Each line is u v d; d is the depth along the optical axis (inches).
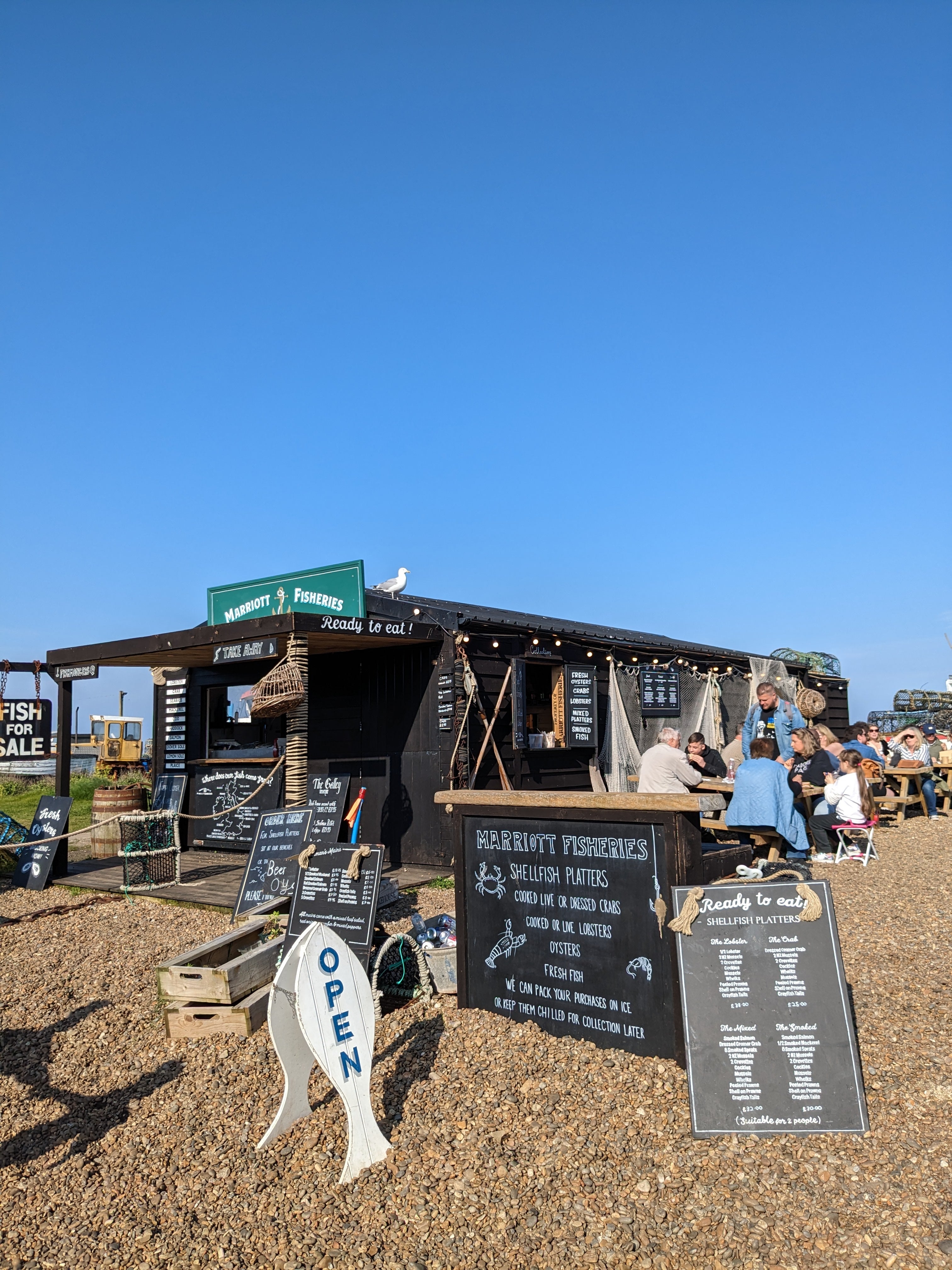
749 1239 119.6
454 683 395.9
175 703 509.4
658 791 321.7
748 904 158.4
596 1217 127.3
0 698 442.9
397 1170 145.2
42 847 403.9
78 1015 231.1
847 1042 147.6
